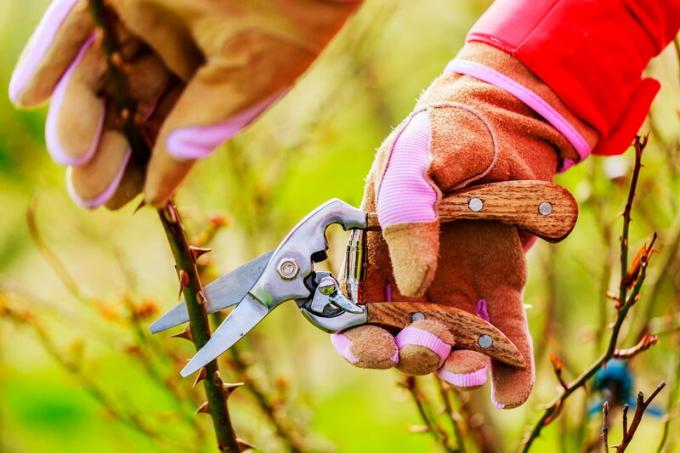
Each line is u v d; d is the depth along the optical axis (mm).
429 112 1196
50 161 2672
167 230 1227
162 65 1168
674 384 1558
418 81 2809
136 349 1608
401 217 1169
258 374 1615
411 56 2789
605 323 1562
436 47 2779
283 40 1131
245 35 1131
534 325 2012
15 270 3262
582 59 1210
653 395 1313
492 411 1836
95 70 1158
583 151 1222
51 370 3520
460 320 1196
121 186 1180
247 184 1954
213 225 1542
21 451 3074
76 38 1158
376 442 2990
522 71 1211
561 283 2098
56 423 3334
